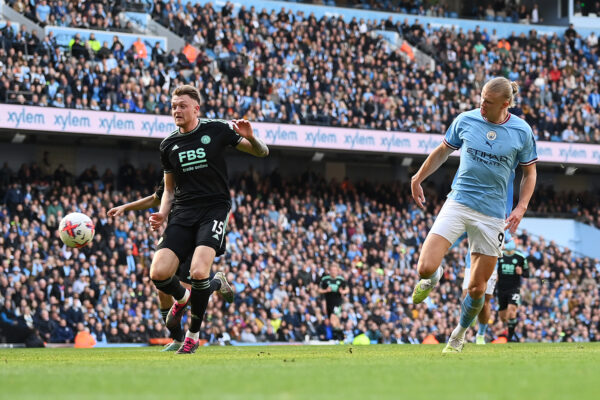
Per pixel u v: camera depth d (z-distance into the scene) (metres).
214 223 8.05
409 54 32.44
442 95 31.14
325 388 4.12
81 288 21.38
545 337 25.94
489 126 7.97
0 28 25.23
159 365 6.23
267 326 22.78
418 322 24.69
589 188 34.75
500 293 17.30
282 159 31.78
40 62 25.22
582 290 28.20
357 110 29.20
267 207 27.31
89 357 8.52
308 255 25.97
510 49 33.44
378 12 34.28
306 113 28.38
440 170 32.16
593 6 37.22
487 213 8.00
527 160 8.07
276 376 4.89
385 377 4.79
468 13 37.56
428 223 30.00
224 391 3.96
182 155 8.05
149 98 26.31
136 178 26.25
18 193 23.67
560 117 31.70
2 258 21.52
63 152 28.83
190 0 31.56
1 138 27.19
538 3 37.84
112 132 25.61
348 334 23.36
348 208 28.44
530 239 28.75
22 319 20.22
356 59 30.84
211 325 21.88
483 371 5.26
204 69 27.88
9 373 5.32
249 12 30.31
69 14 27.86
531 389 4.05
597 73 33.84
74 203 24.11
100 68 26.08
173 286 8.86
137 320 21.42
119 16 28.70
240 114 27.78
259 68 28.88
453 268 26.52
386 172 32.69
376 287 25.39
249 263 24.53
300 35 30.69
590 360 6.72
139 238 24.08
